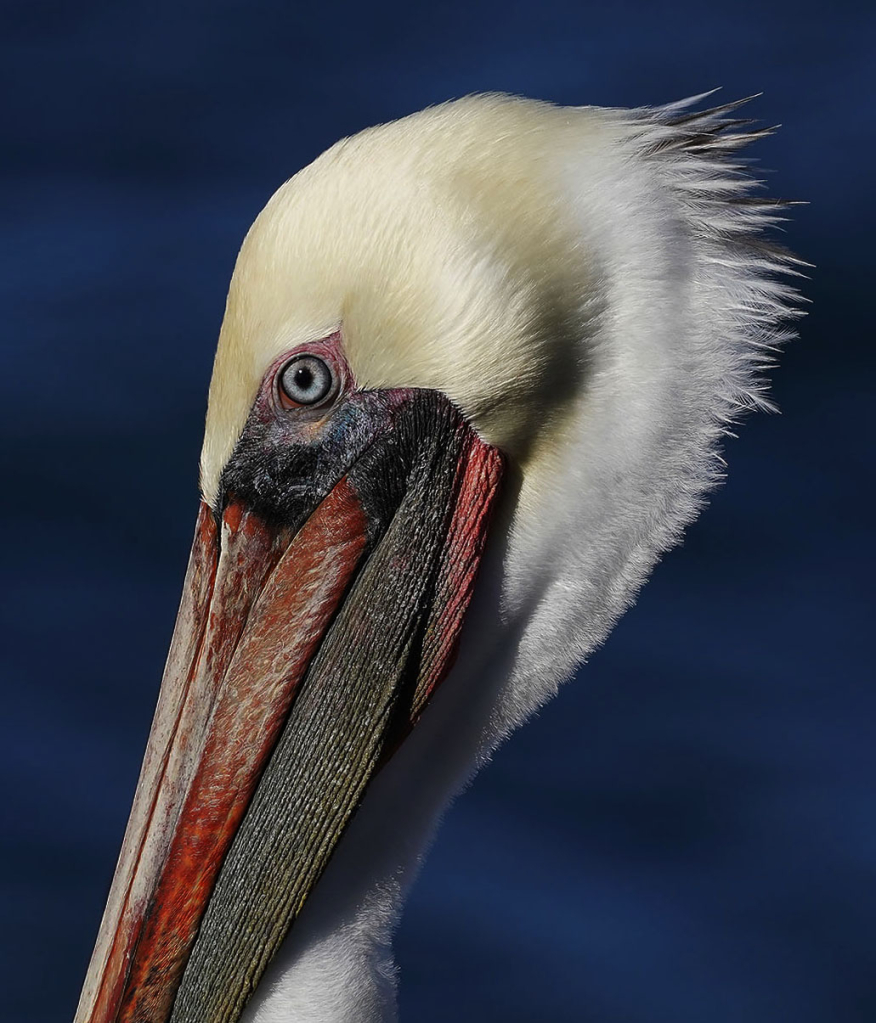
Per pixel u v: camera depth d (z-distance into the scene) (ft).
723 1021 49.47
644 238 20.89
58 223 82.69
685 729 58.95
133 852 21.24
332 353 20.67
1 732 59.06
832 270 77.66
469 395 20.59
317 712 21.04
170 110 92.17
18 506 68.08
